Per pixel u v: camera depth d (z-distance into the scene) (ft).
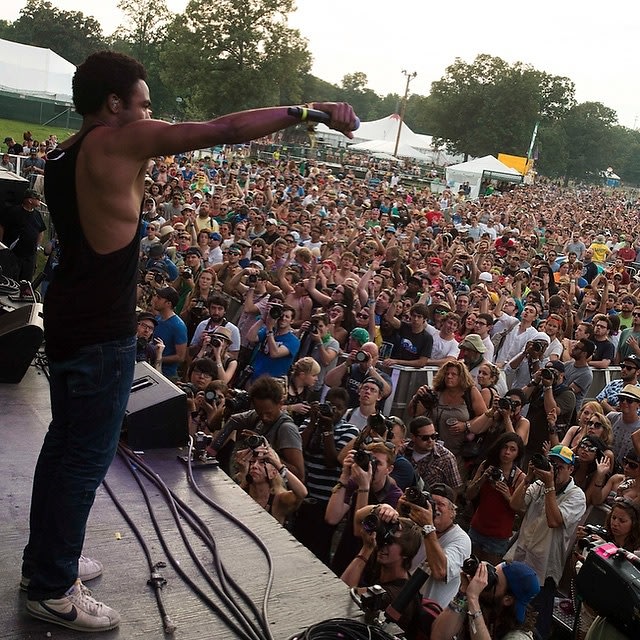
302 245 50.11
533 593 13.94
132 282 8.30
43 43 331.98
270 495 15.38
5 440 13.10
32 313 16.28
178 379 26.94
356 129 7.48
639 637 10.12
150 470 12.88
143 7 245.24
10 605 8.93
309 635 9.09
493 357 33.01
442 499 15.20
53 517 8.54
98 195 7.79
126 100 7.82
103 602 9.35
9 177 30.76
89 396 8.23
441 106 303.27
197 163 107.86
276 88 195.42
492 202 124.16
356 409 22.43
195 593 9.78
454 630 12.76
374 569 14.21
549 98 352.69
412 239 59.11
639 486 19.75
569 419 27.30
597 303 44.01
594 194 301.43
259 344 26.73
